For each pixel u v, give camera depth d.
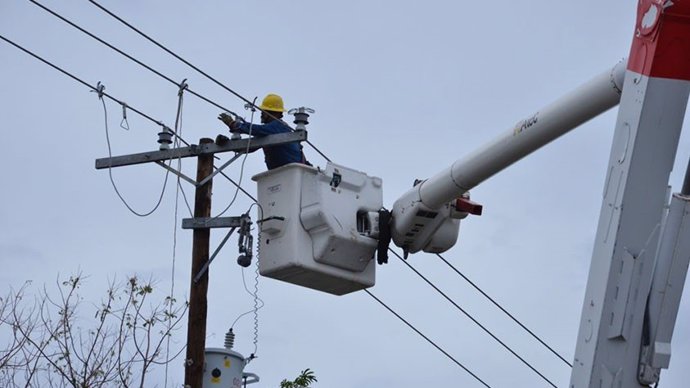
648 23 9.75
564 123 11.70
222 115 15.98
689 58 9.67
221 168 16.66
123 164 17.12
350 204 14.52
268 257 14.64
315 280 14.71
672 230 9.70
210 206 16.94
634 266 9.66
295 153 15.68
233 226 16.61
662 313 9.61
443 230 14.52
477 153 12.98
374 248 14.54
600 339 9.68
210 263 16.80
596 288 9.80
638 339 9.65
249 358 16.53
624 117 9.89
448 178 13.51
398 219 14.38
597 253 9.88
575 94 11.48
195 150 16.69
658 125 9.72
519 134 12.22
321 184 14.42
